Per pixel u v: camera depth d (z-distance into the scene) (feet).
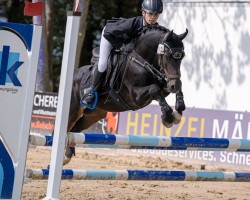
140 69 36.65
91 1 128.26
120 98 38.52
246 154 60.90
